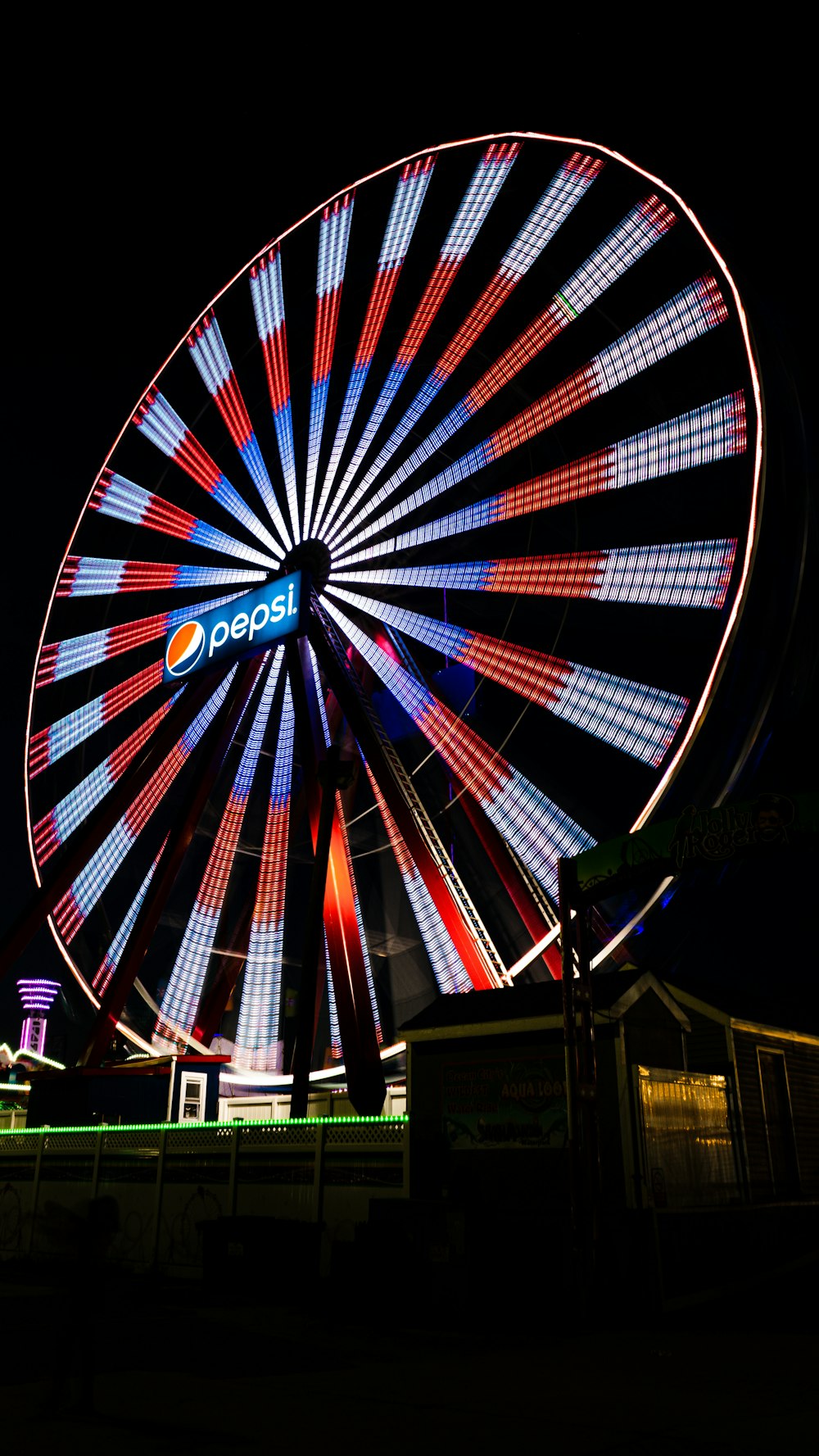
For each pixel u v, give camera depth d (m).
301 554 28.27
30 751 29.14
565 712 22.16
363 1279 11.87
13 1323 11.20
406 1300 11.50
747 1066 14.59
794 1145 15.03
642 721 20.39
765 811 10.93
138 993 26.67
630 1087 12.02
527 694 23.06
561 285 25.05
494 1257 11.30
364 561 26.95
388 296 29.06
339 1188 14.30
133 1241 16.39
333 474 28.48
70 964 26.64
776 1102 15.18
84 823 27.23
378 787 23.55
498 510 25.28
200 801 26.92
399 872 27.75
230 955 28.27
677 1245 11.46
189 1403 7.42
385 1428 6.64
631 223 23.45
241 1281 13.52
